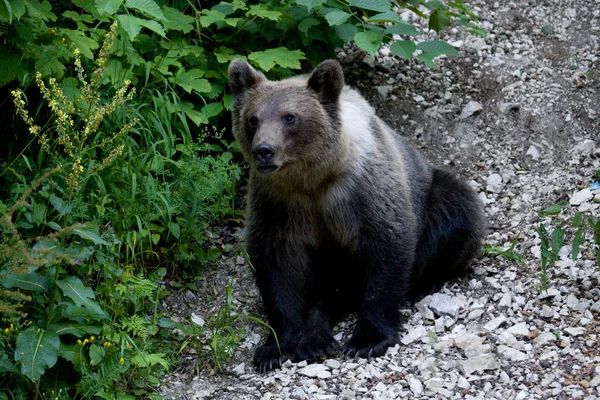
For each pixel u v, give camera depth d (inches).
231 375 429.7
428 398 373.4
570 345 402.0
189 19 552.4
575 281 452.4
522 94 611.8
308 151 418.6
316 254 470.3
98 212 450.3
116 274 424.5
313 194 439.8
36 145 498.9
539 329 422.9
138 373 409.4
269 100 422.3
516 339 413.7
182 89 554.9
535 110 598.2
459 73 634.2
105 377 379.9
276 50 539.5
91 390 380.2
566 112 593.3
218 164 515.5
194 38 581.9
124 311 423.2
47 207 439.2
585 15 662.5
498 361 394.0
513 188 557.0
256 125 420.5
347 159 431.2
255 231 450.0
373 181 438.9
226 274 506.6
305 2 512.4
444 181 503.2
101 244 433.1
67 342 398.3
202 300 490.3
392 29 524.1
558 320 427.8
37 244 380.8
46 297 403.9
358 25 569.3
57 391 387.5
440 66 640.4
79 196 449.4
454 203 494.3
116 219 468.4
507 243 515.5
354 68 637.9
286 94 423.2
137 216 470.3
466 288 482.9
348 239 450.0
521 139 585.9
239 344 457.4
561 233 431.2
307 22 554.6
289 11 564.7
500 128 595.2
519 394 367.9
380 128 465.7
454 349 414.6
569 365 385.4
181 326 436.1
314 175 427.5
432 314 456.1
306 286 467.8
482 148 586.6
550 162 567.5
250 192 451.8
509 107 601.9
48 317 385.4
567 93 605.0
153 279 463.2
